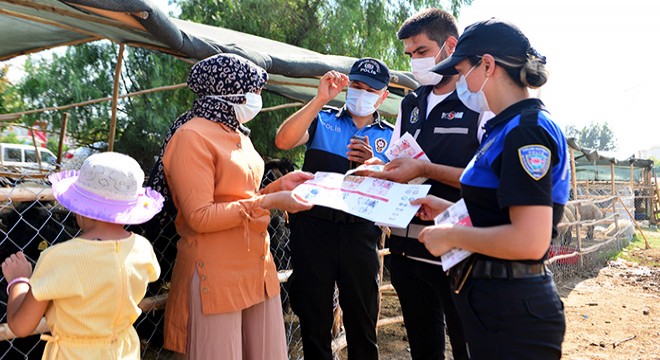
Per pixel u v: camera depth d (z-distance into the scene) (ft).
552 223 6.16
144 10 8.75
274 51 14.48
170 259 10.16
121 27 10.00
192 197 7.68
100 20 9.46
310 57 14.32
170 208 8.82
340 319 14.99
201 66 8.32
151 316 12.12
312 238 10.80
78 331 6.61
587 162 58.90
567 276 30.22
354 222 10.85
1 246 9.74
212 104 8.23
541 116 6.23
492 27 6.63
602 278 30.12
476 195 6.49
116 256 6.88
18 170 12.88
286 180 9.15
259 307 8.82
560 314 6.45
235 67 8.21
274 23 31.50
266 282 8.81
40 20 12.17
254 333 8.82
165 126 28.48
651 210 64.08
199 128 7.95
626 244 43.47
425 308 10.11
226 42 12.50
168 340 8.21
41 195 8.45
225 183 8.13
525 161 5.90
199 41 10.63
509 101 6.65
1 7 11.19
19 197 8.17
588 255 33.32
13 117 19.34
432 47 9.66
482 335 6.48
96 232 7.04
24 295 6.78
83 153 29.35
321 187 8.45
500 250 5.96
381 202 7.86
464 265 6.67
